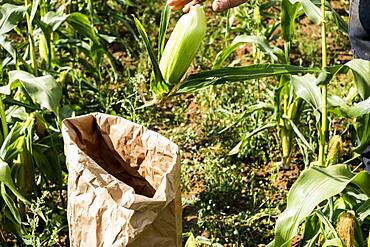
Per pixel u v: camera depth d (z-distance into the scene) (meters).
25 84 3.91
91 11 5.99
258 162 5.07
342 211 3.63
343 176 3.21
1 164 3.76
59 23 4.93
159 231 2.59
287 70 3.28
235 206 4.58
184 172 4.79
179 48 3.14
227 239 4.14
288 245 3.18
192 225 4.40
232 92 5.82
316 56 6.60
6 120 4.32
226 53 4.54
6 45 4.34
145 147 2.92
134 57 6.86
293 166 5.00
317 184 3.15
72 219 2.78
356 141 4.45
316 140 4.99
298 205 3.15
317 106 3.70
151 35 7.32
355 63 3.33
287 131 4.81
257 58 5.83
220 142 5.27
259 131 4.80
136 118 4.69
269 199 4.48
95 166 2.68
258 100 5.46
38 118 4.24
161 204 2.54
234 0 3.33
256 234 4.27
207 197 4.57
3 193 3.84
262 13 5.98
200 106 5.85
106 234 2.59
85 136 3.02
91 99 5.90
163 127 5.59
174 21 7.66
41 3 5.34
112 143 3.03
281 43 6.91
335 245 3.30
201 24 3.17
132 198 2.50
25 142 4.17
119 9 7.69
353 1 3.79
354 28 3.84
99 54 5.72
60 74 5.16
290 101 4.68
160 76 3.09
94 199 2.63
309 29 7.19
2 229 4.25
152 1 7.90
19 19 4.31
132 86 5.68
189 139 5.26
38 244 3.71
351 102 4.38
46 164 4.38
